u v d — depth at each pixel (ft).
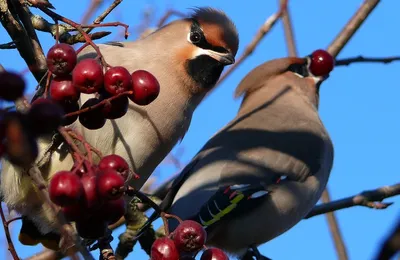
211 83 33.53
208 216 36.86
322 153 41.34
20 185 28.81
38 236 31.27
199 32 33.63
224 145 40.09
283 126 41.70
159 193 40.22
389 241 13.42
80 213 20.12
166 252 20.42
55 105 18.19
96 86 20.85
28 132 17.58
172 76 32.65
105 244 24.22
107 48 32.50
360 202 38.65
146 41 33.50
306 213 40.16
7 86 17.79
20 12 25.25
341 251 35.94
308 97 45.21
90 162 19.86
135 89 21.20
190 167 39.42
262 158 39.60
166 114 31.89
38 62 25.22
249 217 38.19
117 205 21.03
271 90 45.19
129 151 30.94
